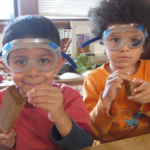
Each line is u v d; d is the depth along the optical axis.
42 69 0.60
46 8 2.10
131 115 0.97
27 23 0.65
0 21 1.88
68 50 1.98
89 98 1.00
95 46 2.06
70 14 2.21
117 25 0.92
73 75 1.56
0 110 0.52
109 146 0.57
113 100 0.83
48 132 0.74
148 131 0.97
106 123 0.82
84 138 0.67
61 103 0.57
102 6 1.05
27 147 0.72
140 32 0.88
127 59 0.90
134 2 0.95
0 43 1.88
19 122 0.74
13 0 1.88
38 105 0.55
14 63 0.61
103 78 1.04
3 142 0.60
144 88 0.77
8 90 0.50
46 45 0.60
